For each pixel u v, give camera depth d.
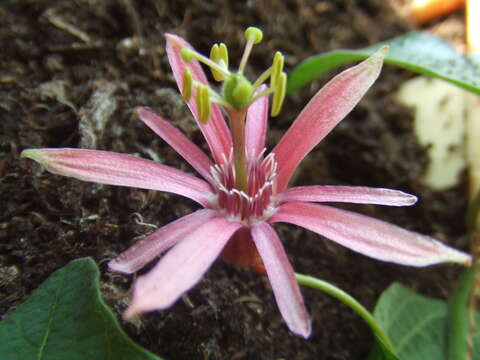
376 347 0.06
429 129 0.08
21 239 0.05
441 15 0.10
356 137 0.08
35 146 0.06
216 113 0.05
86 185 0.06
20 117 0.06
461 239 0.08
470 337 0.06
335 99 0.05
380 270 0.07
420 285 0.07
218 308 0.06
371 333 0.07
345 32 0.09
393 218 0.08
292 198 0.05
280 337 0.06
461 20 0.10
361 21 0.09
